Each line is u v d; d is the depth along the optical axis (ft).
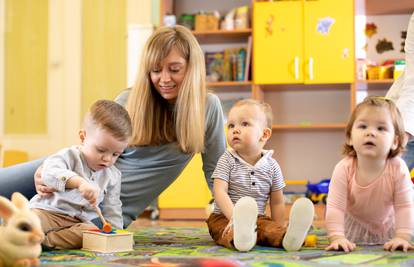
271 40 11.51
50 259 4.20
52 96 13.35
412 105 6.24
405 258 4.15
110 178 5.40
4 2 13.42
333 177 5.19
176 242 5.72
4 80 13.47
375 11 11.96
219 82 11.62
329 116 12.37
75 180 4.75
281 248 4.89
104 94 13.16
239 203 4.60
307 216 4.57
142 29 11.90
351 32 11.27
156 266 3.79
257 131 5.49
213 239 5.62
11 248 3.57
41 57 13.41
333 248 4.71
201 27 11.91
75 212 5.08
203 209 11.37
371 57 12.19
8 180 5.72
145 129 5.89
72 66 13.29
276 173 5.60
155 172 6.11
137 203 6.23
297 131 12.46
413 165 6.48
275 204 5.63
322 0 11.37
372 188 5.03
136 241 5.82
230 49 12.08
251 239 4.62
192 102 5.73
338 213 5.02
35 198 5.14
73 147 5.21
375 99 4.98
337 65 11.29
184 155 6.07
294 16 11.46
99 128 5.01
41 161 5.84
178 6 12.92
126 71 13.07
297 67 11.39
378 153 4.83
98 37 13.20
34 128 13.41
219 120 6.13
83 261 4.07
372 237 5.38
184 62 5.67
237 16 11.98
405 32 12.09
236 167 5.50
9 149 13.37
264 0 11.73
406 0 11.26
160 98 5.96
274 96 12.56
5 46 13.46
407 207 4.96
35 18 13.42
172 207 11.42
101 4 13.19
